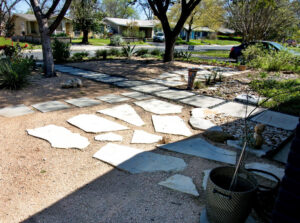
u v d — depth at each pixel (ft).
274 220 5.73
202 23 118.73
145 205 8.38
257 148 12.25
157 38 123.95
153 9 40.19
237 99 21.07
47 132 13.61
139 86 25.16
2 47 34.65
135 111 17.54
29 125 14.52
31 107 17.71
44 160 10.98
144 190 9.14
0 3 76.07
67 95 21.08
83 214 7.91
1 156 11.18
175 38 42.14
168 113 17.38
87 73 31.30
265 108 18.98
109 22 142.10
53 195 8.79
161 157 11.43
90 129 14.12
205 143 12.92
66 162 10.88
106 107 18.15
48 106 17.95
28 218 7.71
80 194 8.86
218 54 64.03
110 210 8.11
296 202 5.33
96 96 21.11
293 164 5.26
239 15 66.64
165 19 40.75
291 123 15.96
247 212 6.97
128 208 8.21
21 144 12.30
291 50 41.98
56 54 40.52
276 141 13.24
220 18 95.96
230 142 12.87
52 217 7.77
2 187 9.11
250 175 7.51
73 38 119.03
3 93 20.95
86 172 10.20
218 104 19.77
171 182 9.59
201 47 102.37
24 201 8.45
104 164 10.80
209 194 7.10
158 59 46.91
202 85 25.50
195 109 18.22
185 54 55.26
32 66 31.65
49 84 24.64
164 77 30.40
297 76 33.06
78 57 44.29
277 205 5.63
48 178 9.73
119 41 89.92
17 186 9.20
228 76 32.14
